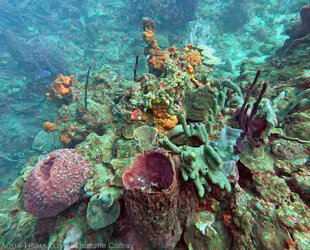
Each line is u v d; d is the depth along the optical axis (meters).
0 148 2.91
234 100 1.00
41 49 3.72
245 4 4.11
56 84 1.58
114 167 0.84
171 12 3.77
